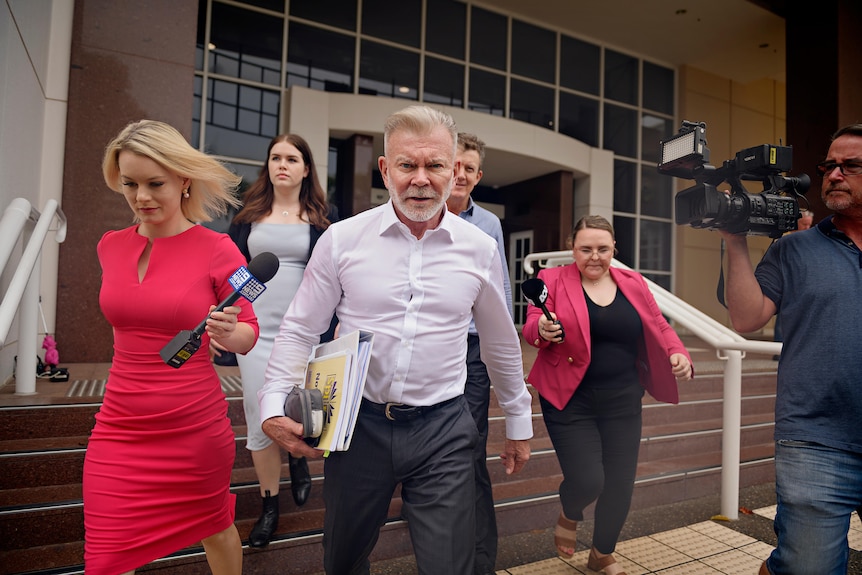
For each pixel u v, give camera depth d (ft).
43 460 8.74
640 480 12.19
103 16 15.83
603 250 8.46
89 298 15.43
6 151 11.14
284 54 27.50
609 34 35.70
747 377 17.76
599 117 36.47
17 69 11.98
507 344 6.26
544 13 33.47
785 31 32.50
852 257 5.98
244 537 8.68
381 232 5.56
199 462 5.81
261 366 8.41
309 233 8.94
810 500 5.61
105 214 15.65
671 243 39.24
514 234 37.68
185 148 5.64
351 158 27.73
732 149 41.24
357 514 5.67
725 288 6.40
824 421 5.83
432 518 5.30
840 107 28.37
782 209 6.04
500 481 11.68
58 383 11.97
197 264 5.88
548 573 9.00
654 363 8.49
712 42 36.29
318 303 5.77
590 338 8.36
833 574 5.47
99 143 15.67
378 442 5.60
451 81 31.71
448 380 5.75
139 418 5.58
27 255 9.26
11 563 7.59
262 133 26.91
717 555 9.86
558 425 8.52
